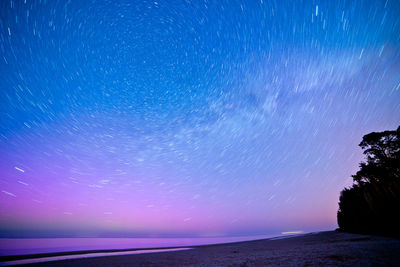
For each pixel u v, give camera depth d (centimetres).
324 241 1772
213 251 1862
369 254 849
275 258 1063
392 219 1616
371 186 1988
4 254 1989
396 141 1886
